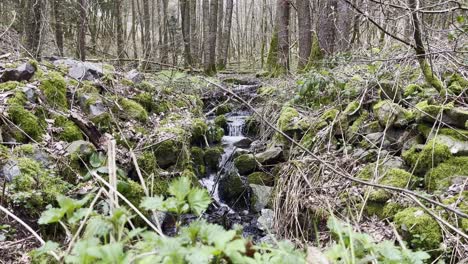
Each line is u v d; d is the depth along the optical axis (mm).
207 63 14094
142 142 4785
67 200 1486
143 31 18453
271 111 6746
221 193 5391
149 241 1433
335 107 5336
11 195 2939
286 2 10484
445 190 3357
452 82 4488
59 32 10852
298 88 6473
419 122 4074
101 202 2369
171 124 5641
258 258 1430
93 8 11641
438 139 3785
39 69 4969
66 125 4250
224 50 18484
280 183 4516
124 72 7090
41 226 2832
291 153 5062
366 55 6691
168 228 3742
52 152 3756
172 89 7238
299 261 1402
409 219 3039
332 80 5844
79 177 3590
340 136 4824
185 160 5078
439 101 4250
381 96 4832
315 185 4043
